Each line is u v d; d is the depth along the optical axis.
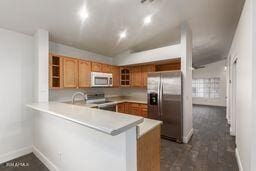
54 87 3.04
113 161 1.36
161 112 3.56
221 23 3.27
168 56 3.64
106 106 3.78
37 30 2.68
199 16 2.91
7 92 2.59
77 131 1.76
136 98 5.05
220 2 2.42
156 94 3.66
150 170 1.71
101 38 3.51
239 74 2.49
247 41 1.80
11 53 2.64
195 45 5.00
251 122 1.55
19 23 2.43
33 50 2.91
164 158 2.59
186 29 3.24
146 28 3.27
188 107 3.55
